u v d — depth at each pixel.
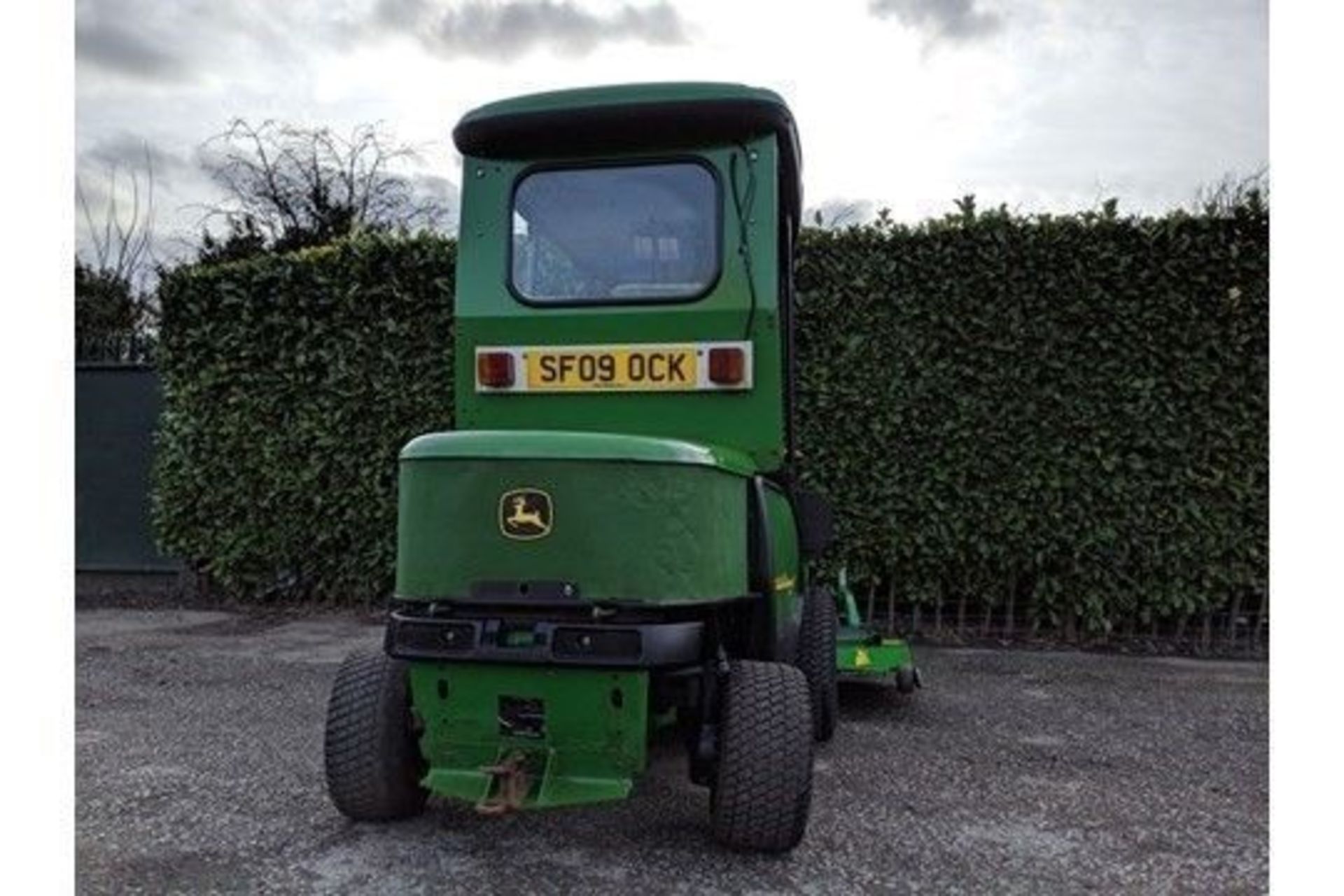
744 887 2.83
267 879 2.87
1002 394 6.46
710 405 3.43
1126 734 4.51
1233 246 6.19
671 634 2.72
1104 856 3.09
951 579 6.69
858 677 5.06
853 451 6.64
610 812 3.40
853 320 6.63
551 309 3.52
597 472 2.76
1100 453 6.33
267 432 7.71
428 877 2.88
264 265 7.66
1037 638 6.65
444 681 2.82
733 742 2.87
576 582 2.74
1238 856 3.10
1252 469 6.26
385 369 7.39
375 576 7.59
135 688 5.31
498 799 2.76
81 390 8.71
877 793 3.66
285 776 3.82
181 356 7.93
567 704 2.75
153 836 3.19
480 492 2.80
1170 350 6.29
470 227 3.62
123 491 8.67
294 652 6.30
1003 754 4.19
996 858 3.06
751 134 3.45
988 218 6.48
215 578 8.11
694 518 2.81
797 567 4.16
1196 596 6.35
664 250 3.48
